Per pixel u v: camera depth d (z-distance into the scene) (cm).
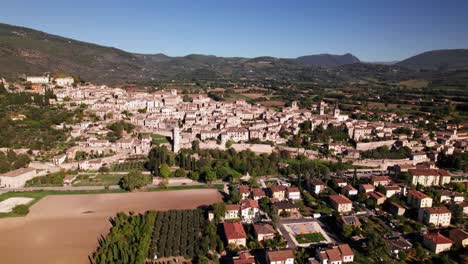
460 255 18825
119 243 18938
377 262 18388
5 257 19012
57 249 19862
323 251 18462
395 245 19512
